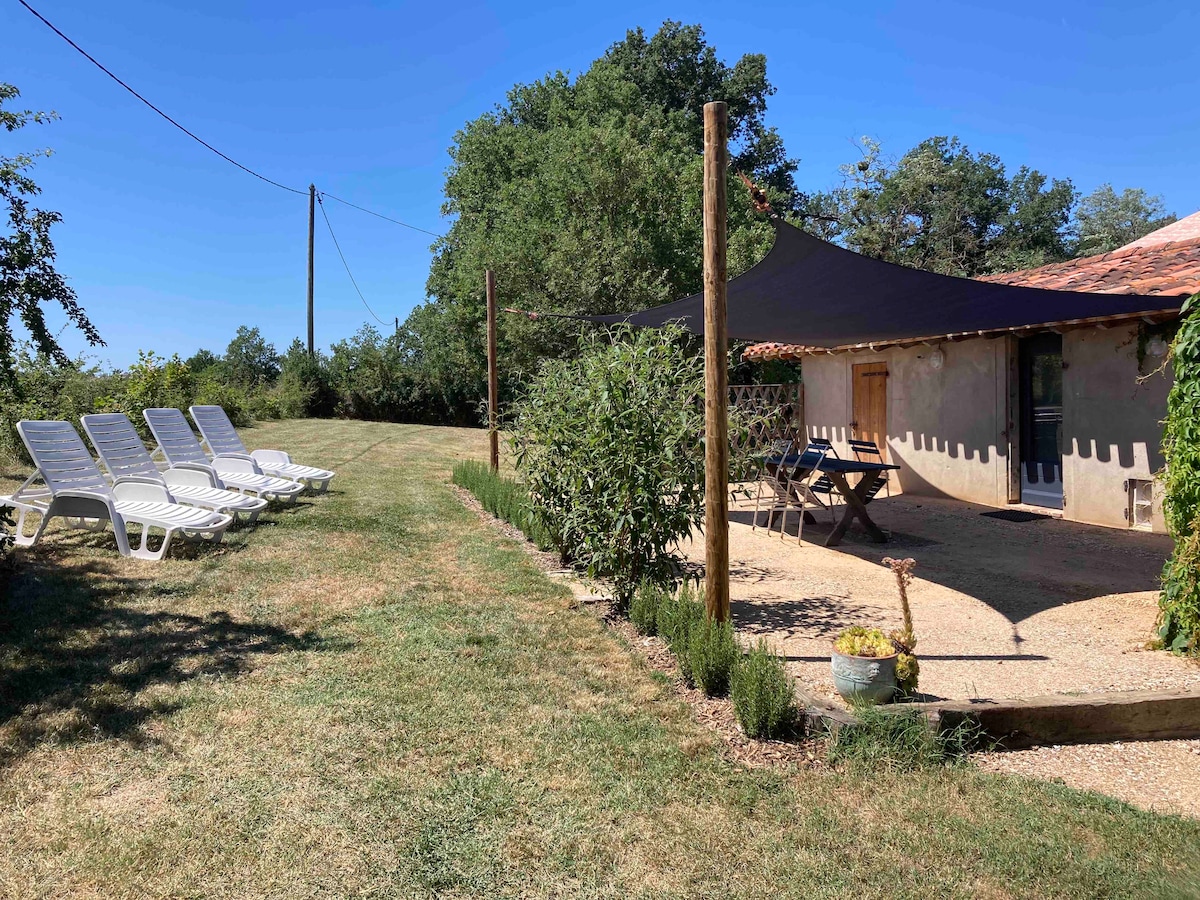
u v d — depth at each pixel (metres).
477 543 7.30
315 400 27.34
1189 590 4.33
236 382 25.34
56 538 6.59
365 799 2.85
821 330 9.16
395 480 11.30
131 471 7.42
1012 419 9.49
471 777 3.02
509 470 12.11
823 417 13.14
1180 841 2.64
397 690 3.82
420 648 4.43
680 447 4.99
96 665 3.96
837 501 10.55
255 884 2.38
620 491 5.00
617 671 4.19
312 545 6.89
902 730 3.27
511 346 21.72
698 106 34.12
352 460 13.59
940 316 7.69
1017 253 34.28
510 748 3.27
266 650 4.30
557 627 4.90
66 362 6.13
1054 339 9.04
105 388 14.76
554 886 2.40
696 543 7.93
